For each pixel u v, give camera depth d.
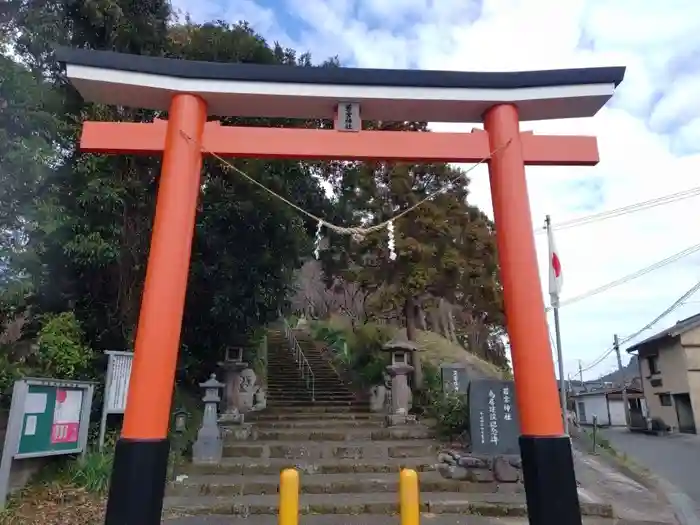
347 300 25.75
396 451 9.90
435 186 14.62
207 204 10.92
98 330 9.81
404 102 5.62
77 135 8.67
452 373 13.02
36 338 8.68
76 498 6.76
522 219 5.26
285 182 11.12
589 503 7.64
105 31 9.31
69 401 7.35
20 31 8.50
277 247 11.72
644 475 10.13
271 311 12.45
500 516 7.39
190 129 5.29
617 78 5.57
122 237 9.41
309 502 7.60
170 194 5.05
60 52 5.16
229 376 12.14
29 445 6.56
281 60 11.98
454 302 15.23
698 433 23.31
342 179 14.23
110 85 5.29
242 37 10.91
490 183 5.61
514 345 4.99
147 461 4.32
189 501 7.63
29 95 7.05
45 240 8.61
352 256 14.56
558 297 10.75
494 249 14.12
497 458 8.71
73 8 8.92
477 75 5.57
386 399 13.28
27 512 6.23
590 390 36.97
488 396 9.52
